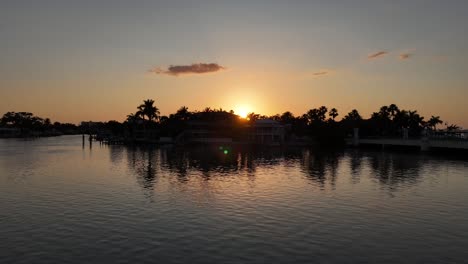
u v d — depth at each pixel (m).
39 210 36.28
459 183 54.34
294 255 24.31
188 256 23.98
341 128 174.38
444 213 35.91
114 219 32.91
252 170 71.31
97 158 98.56
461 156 101.88
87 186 50.78
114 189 48.38
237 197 43.12
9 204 39.03
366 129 195.25
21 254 24.34
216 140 171.75
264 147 156.50
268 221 32.38
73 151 129.12
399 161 89.69
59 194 44.72
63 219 32.88
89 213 35.06
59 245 26.03
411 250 25.48
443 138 118.31
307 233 29.03
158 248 25.42
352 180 57.50
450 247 26.14
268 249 25.38
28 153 118.75
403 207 38.31
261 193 45.81
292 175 63.84
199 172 67.69
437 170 70.25
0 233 28.73
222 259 23.53
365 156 107.19
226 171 69.56
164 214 34.75
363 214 35.25
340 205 39.03
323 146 162.88
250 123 188.25
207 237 27.80
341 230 29.94
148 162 87.12
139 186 50.91
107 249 25.22
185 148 147.00
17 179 57.75
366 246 26.20
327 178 59.81
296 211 36.19
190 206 38.19
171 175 63.19
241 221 32.31
